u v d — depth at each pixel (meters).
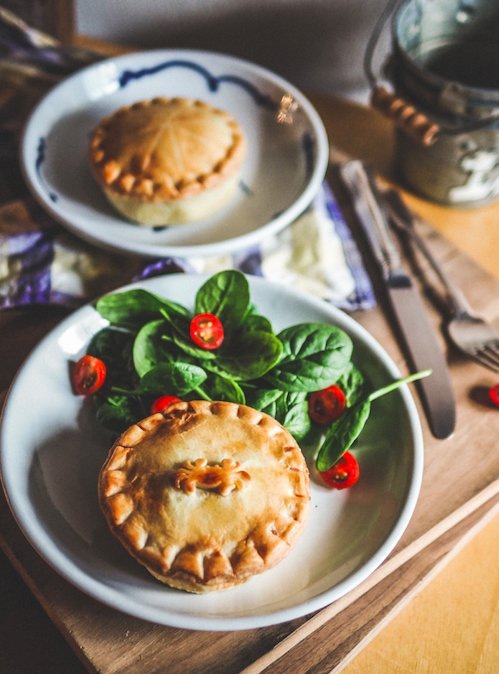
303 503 0.54
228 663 0.53
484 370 0.66
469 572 0.60
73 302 0.66
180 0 0.86
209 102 0.79
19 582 0.58
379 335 0.67
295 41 0.88
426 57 0.78
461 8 0.75
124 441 0.55
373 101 0.71
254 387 0.60
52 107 0.75
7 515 0.57
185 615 0.51
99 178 0.70
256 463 0.54
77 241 0.69
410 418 0.58
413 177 0.76
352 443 0.57
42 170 0.73
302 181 0.73
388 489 0.57
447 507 0.59
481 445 0.62
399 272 0.69
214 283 0.61
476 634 0.58
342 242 0.71
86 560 0.54
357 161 0.75
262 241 0.70
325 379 0.59
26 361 0.59
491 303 0.70
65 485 0.57
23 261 0.67
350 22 0.85
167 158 0.70
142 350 0.59
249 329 0.60
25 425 0.57
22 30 0.80
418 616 0.58
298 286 0.68
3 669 0.55
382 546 0.54
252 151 0.77
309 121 0.75
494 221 0.77
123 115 0.73
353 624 0.55
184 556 0.52
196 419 0.56
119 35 0.90
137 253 0.67
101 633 0.53
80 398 0.60
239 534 0.52
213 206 0.72
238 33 0.88
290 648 0.54
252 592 0.54
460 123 0.70
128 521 0.53
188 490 0.52
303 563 0.55
